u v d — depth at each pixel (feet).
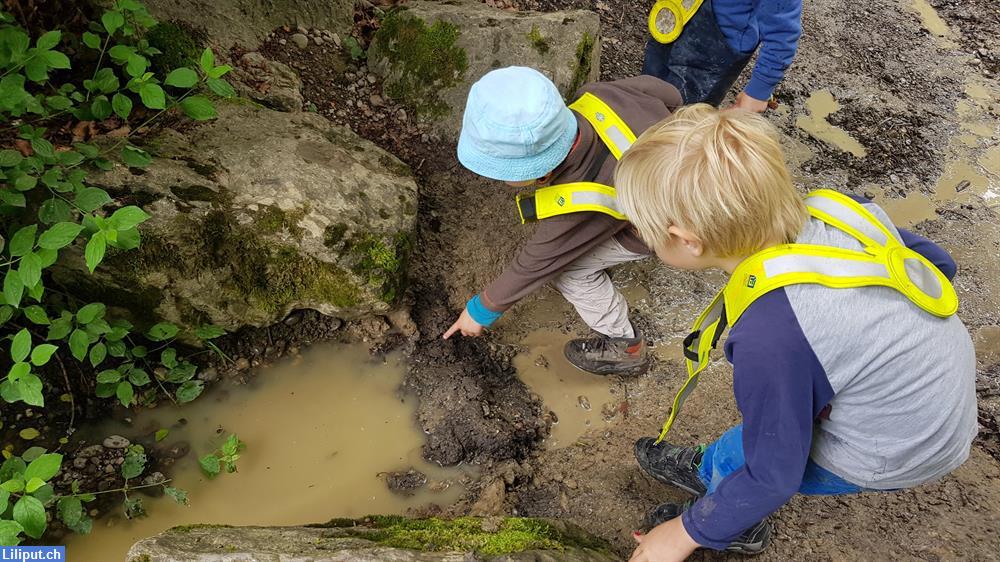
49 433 7.36
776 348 4.07
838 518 7.13
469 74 10.20
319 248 7.77
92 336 6.76
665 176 4.22
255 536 5.79
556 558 5.72
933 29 13.52
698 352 5.67
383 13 11.42
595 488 7.52
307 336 8.52
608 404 8.39
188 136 8.23
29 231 6.19
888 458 4.62
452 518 7.19
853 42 13.05
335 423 7.96
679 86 9.67
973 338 9.14
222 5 9.82
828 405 4.59
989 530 7.04
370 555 5.42
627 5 13.37
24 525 5.69
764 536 6.69
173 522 7.09
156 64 8.84
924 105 12.12
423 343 8.63
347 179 8.31
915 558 6.81
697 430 8.09
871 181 10.98
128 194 7.26
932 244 5.02
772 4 7.95
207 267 7.48
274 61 10.01
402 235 8.29
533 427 8.09
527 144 5.20
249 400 8.04
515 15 10.50
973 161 11.34
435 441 7.86
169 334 7.48
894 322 4.17
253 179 7.94
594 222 6.10
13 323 7.29
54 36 6.89
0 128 7.66
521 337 8.91
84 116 7.50
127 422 7.65
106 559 6.78
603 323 7.75
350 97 10.44
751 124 4.24
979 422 8.18
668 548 5.24
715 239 4.29
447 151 10.23
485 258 9.34
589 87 6.34
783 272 4.15
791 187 4.28
